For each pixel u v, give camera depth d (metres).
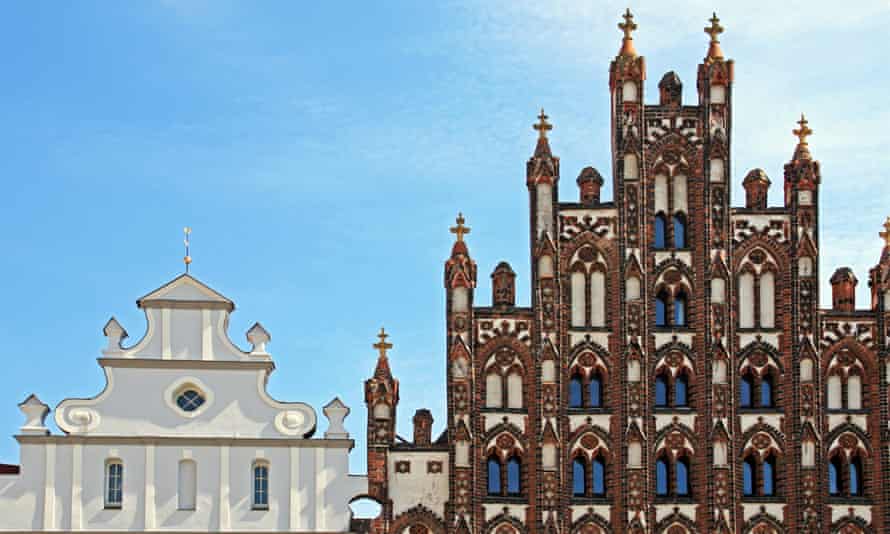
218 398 61.12
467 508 60.22
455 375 61.38
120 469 60.16
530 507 60.44
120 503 59.69
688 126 64.19
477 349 61.91
